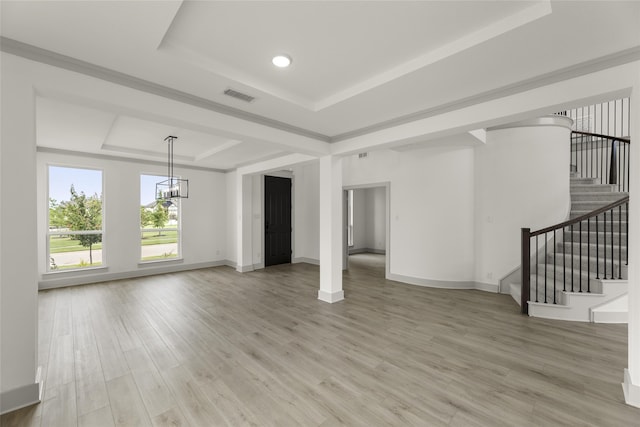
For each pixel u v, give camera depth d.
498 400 2.09
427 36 2.04
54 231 5.33
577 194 5.03
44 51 2.03
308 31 1.98
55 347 2.96
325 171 4.50
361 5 1.72
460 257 5.17
